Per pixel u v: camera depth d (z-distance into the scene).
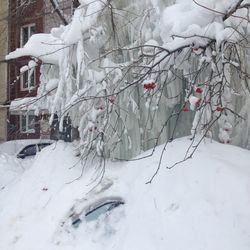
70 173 6.83
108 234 4.87
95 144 6.87
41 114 8.20
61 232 5.25
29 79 8.56
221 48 5.55
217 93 5.57
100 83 6.69
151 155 5.38
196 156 5.19
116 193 5.30
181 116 6.90
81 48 6.84
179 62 5.96
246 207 4.36
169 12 5.91
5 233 5.90
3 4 16.06
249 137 6.83
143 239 4.47
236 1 5.62
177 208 4.59
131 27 7.16
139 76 5.82
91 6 7.02
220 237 4.16
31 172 7.32
